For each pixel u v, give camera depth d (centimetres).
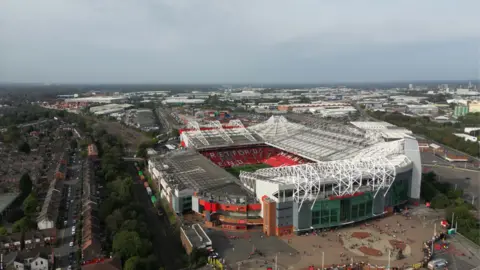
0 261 15325
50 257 15912
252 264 16088
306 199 18975
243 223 19675
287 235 18988
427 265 16025
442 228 19838
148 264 15175
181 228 18775
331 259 16500
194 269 15788
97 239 17275
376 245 17825
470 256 16950
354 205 19938
